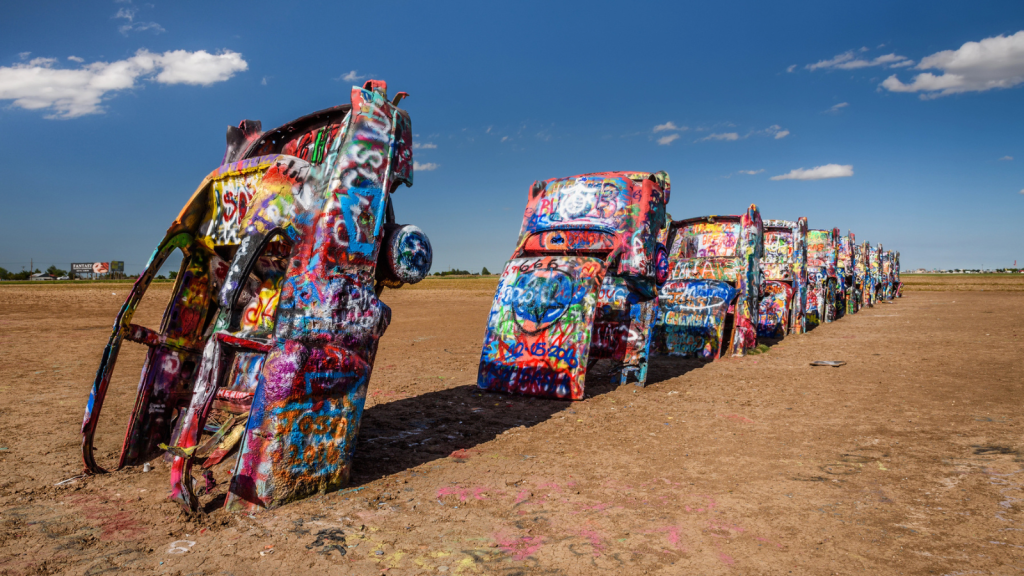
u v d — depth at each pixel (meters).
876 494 3.81
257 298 4.94
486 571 2.79
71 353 10.48
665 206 8.30
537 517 3.46
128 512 3.49
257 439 3.54
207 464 3.48
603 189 8.03
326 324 3.81
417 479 4.13
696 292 11.05
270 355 3.65
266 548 3.02
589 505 3.65
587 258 7.50
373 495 3.80
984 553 2.95
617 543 3.11
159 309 21.56
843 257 20.11
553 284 7.36
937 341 12.20
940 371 8.58
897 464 4.42
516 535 3.21
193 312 4.69
